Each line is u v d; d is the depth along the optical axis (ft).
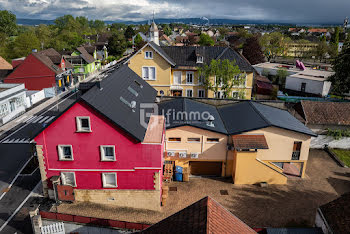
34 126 134.82
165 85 153.99
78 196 77.92
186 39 503.20
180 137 92.17
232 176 94.84
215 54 159.33
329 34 583.99
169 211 77.46
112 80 85.87
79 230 67.10
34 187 85.51
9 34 382.42
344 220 55.01
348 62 164.76
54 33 441.27
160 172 76.74
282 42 332.60
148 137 75.36
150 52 148.77
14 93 147.74
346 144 118.01
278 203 82.07
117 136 71.77
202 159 94.38
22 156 104.88
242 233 41.81
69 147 73.87
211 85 148.56
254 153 87.86
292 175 97.76
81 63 244.42
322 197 85.40
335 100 163.53
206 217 39.75
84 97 67.31
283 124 93.81
